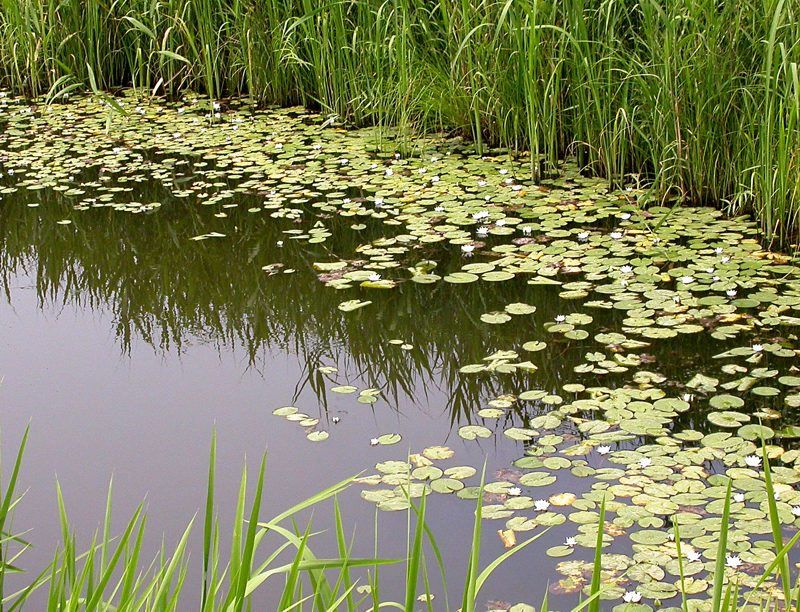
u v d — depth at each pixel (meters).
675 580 2.53
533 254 4.70
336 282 4.56
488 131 6.52
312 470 3.21
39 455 3.39
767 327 3.87
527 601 2.52
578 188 5.61
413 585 1.70
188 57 8.23
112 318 4.49
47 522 3.03
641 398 3.43
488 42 6.04
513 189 5.62
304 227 5.27
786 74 4.53
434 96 6.38
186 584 2.70
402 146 6.43
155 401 3.74
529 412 3.45
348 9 6.84
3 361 4.12
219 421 3.57
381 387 3.73
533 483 3.01
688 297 4.15
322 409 3.61
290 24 7.37
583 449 3.17
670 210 4.93
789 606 1.68
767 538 2.68
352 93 6.98
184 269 4.90
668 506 2.84
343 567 1.78
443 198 5.55
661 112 5.20
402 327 4.16
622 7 5.47
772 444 3.13
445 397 3.62
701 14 5.23
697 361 3.66
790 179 4.69
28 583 2.73
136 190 5.99
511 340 3.96
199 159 6.56
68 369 4.04
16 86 8.59
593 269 4.49
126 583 1.79
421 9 6.34
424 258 4.77
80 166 6.47
